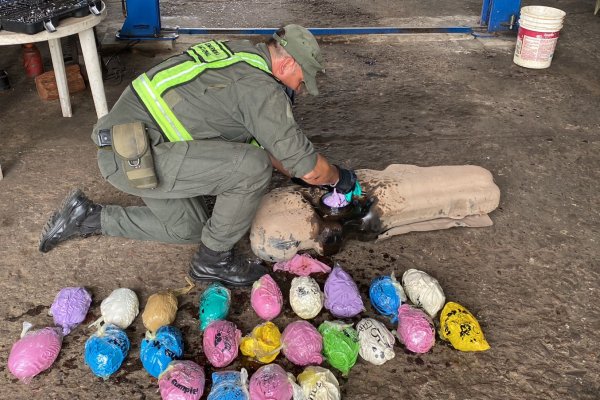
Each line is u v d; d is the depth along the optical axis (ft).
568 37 18.01
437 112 13.32
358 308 7.54
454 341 7.14
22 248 8.84
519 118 13.08
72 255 8.73
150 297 7.55
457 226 9.48
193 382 6.32
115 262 8.61
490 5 17.72
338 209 8.22
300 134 7.04
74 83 13.80
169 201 7.85
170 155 7.09
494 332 7.52
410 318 7.18
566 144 12.01
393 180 9.21
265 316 7.50
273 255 8.43
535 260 8.82
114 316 7.31
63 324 7.34
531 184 10.67
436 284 7.69
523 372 6.97
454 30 17.95
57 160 11.12
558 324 7.66
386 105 13.61
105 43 16.08
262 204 8.73
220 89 7.03
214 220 7.73
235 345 6.88
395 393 6.66
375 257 8.80
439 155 11.53
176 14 19.10
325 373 6.40
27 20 9.18
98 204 8.97
